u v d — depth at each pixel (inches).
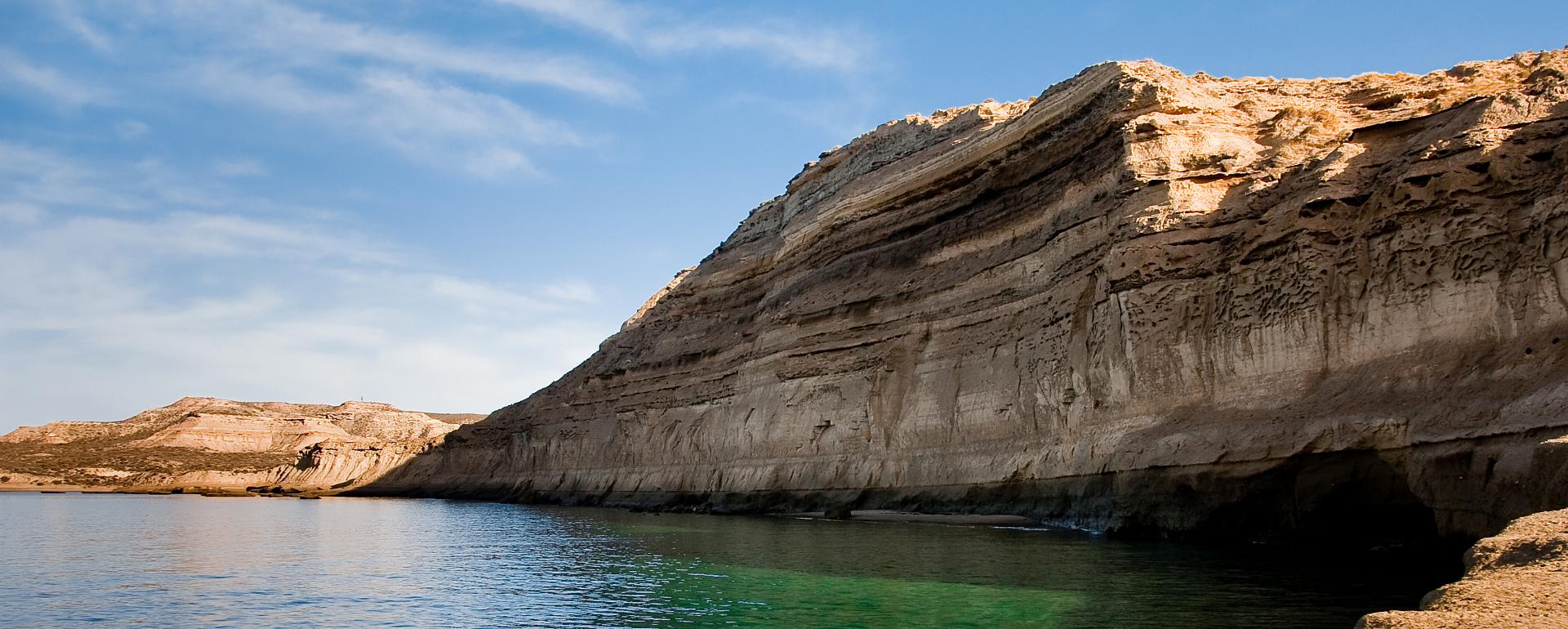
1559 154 954.1
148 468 5575.8
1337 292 1051.3
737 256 2787.9
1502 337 912.3
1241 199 1241.4
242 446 6387.8
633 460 2554.1
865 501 1692.9
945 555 1002.1
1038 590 765.9
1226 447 1011.9
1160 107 1429.6
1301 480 954.1
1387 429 887.1
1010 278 1606.8
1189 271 1196.5
